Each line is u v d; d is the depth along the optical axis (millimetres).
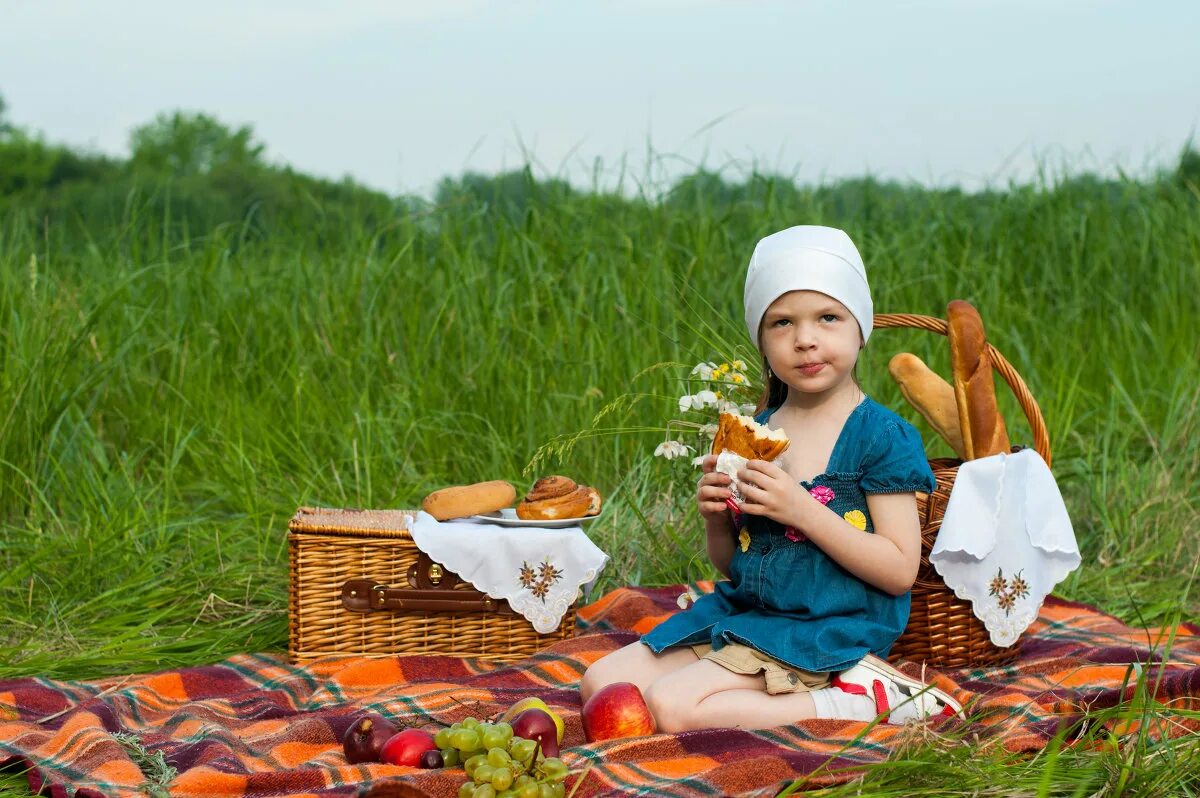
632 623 4051
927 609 3395
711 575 4582
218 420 5523
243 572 4355
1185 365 6219
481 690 3283
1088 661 3529
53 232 7043
